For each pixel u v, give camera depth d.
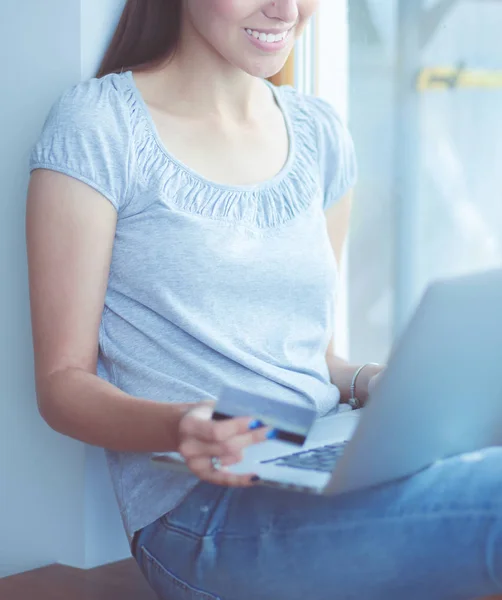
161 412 1.13
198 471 1.03
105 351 1.36
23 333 1.56
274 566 1.11
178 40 1.45
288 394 1.34
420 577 1.04
